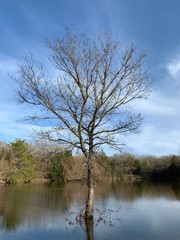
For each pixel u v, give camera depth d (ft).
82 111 68.74
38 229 63.46
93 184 72.74
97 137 69.62
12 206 93.86
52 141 69.92
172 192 140.26
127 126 70.95
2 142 215.51
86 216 70.03
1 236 58.18
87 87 69.05
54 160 73.77
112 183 209.77
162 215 77.71
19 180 199.72
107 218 73.61
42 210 86.38
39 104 69.87
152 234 58.34
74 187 164.04
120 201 106.42
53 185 180.24
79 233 59.82
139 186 180.86
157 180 254.27
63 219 73.36
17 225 67.26
